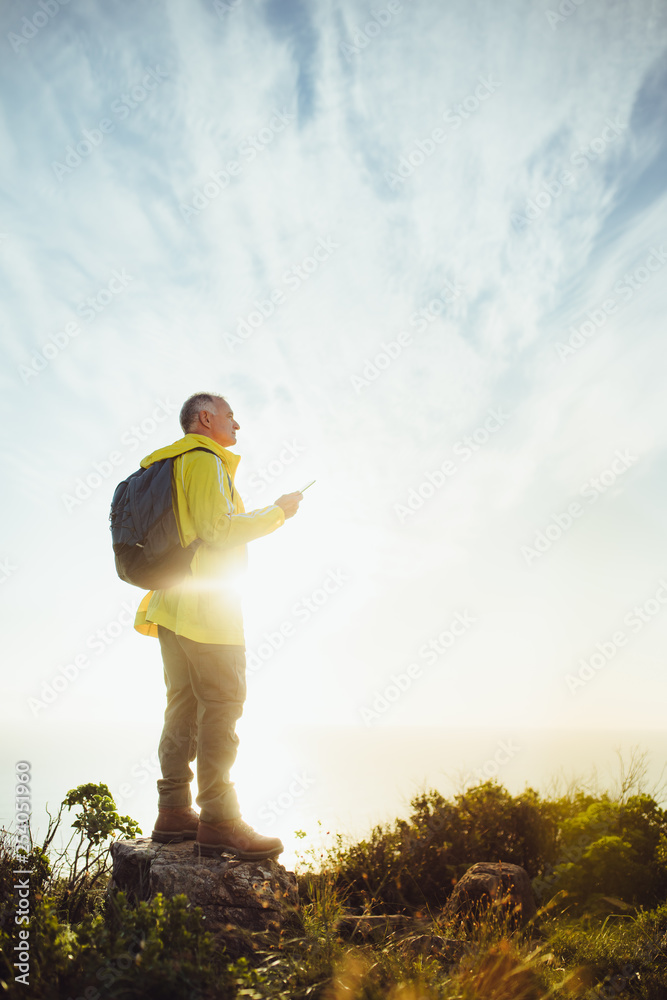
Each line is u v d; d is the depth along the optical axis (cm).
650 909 517
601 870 555
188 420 341
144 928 239
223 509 302
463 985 278
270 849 308
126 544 298
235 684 312
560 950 380
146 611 347
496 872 476
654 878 555
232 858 306
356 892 525
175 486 302
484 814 615
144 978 210
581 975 341
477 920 411
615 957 370
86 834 338
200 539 303
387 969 279
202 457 309
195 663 308
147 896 292
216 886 290
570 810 679
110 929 264
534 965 317
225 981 234
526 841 613
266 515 315
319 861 493
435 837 596
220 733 306
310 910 348
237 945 278
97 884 355
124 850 320
